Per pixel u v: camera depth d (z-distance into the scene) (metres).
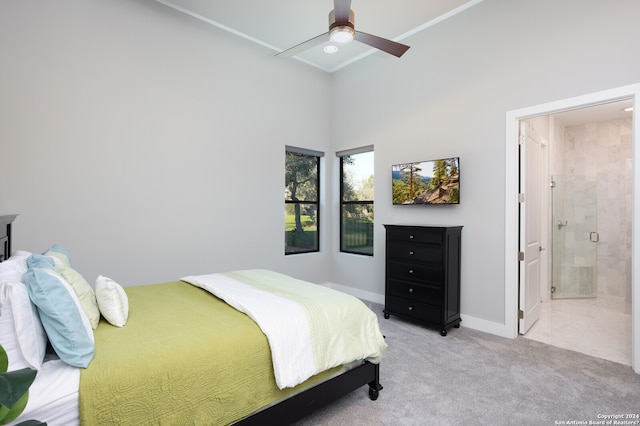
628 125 4.58
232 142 3.85
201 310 1.91
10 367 1.14
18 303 1.18
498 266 3.15
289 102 4.42
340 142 4.79
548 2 2.82
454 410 1.96
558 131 4.82
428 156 3.70
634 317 2.41
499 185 3.14
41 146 2.69
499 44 3.12
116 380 1.21
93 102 2.93
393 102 4.07
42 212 2.70
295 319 1.77
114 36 3.03
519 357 2.67
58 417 1.10
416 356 2.70
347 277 4.73
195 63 3.55
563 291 4.57
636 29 2.41
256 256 4.09
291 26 3.67
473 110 3.31
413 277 3.42
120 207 3.08
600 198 4.77
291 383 1.60
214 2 3.24
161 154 3.32
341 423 1.85
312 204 4.89
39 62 2.68
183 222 3.48
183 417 1.34
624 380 2.30
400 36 3.90
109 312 1.64
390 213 4.12
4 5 2.55
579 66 2.66
